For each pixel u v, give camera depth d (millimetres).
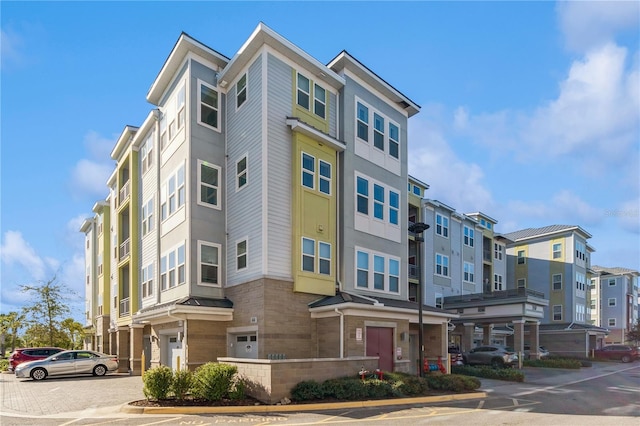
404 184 23875
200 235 18828
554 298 50062
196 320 17719
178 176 20016
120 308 27391
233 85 20266
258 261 17438
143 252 24094
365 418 11469
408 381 15242
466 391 16344
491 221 47031
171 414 11672
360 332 17656
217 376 12656
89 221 38938
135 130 26734
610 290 65875
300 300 17953
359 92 21812
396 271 22500
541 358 34812
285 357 17047
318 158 19484
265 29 18062
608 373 28578
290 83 19219
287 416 11516
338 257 19734
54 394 15516
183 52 19969
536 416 12328
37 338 35781
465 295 36438
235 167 19547
